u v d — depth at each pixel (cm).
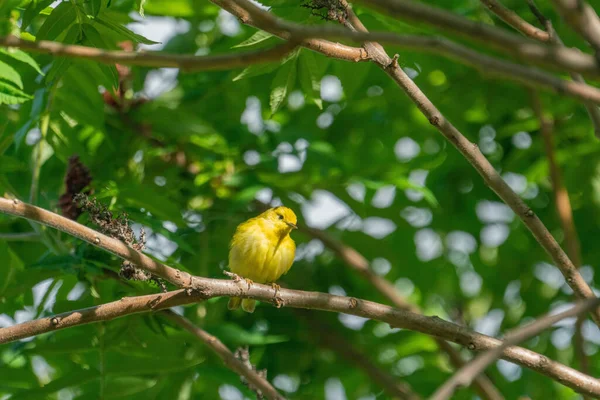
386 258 1659
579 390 850
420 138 1645
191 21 1556
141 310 845
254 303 1262
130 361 1046
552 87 442
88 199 873
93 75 1106
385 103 1616
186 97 1508
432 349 1579
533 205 1659
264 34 904
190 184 1389
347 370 1529
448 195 1667
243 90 1517
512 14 869
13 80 953
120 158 1388
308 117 1611
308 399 1505
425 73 1492
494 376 1580
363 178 1394
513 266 1672
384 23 1072
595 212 1600
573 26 439
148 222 1046
